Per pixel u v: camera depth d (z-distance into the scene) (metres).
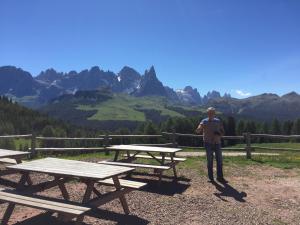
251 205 8.66
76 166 7.38
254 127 86.19
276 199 9.27
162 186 10.27
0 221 6.70
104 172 6.73
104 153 18.33
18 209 7.51
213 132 11.07
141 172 12.03
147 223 7.06
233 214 7.88
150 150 11.07
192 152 21.22
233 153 21.62
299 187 10.61
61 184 7.92
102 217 7.29
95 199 6.89
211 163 11.09
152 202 8.53
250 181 11.28
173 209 8.05
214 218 7.55
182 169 12.91
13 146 25.88
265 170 13.26
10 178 10.55
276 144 34.59
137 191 9.55
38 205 5.82
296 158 16.39
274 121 93.75
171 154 11.23
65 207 5.77
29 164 7.54
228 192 9.84
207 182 10.97
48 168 7.09
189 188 10.16
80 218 5.75
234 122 81.25
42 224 6.63
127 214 7.51
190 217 7.55
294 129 89.88
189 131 75.19
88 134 93.62
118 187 7.31
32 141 15.73
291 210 8.38
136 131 85.81
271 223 7.39
